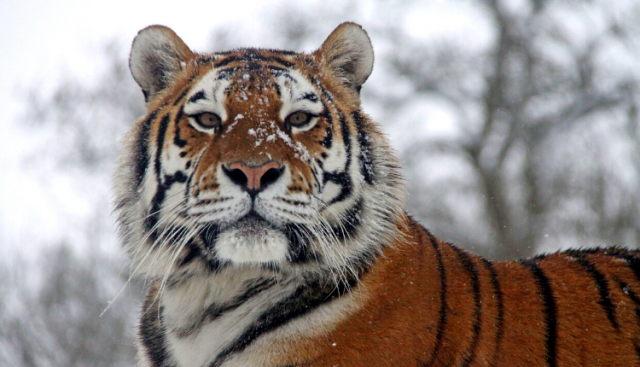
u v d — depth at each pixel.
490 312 6.26
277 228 6.11
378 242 6.40
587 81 35.59
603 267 6.86
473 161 34.50
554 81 36.09
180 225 6.30
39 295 20.61
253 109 6.37
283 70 6.75
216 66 6.86
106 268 21.38
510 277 6.61
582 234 21.69
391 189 6.76
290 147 6.25
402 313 5.98
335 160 6.49
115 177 6.90
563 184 26.17
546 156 30.45
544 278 6.67
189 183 6.28
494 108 36.47
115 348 19.36
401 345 5.88
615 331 6.38
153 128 6.73
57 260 21.22
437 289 6.18
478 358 6.10
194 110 6.50
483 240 26.42
